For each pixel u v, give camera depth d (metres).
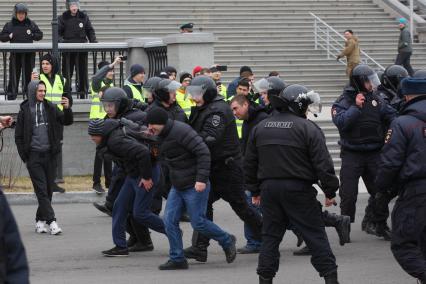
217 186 24.03
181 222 30.98
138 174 24.14
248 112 24.73
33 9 61.69
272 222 19.42
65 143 41.44
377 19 67.62
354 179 26.78
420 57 65.19
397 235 18.97
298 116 19.42
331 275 19.27
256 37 62.53
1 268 10.72
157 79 27.56
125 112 24.95
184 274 22.55
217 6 65.12
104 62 37.34
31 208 34.72
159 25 62.94
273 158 19.19
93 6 63.09
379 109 26.61
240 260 24.45
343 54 57.31
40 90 28.47
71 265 23.95
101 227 30.20
